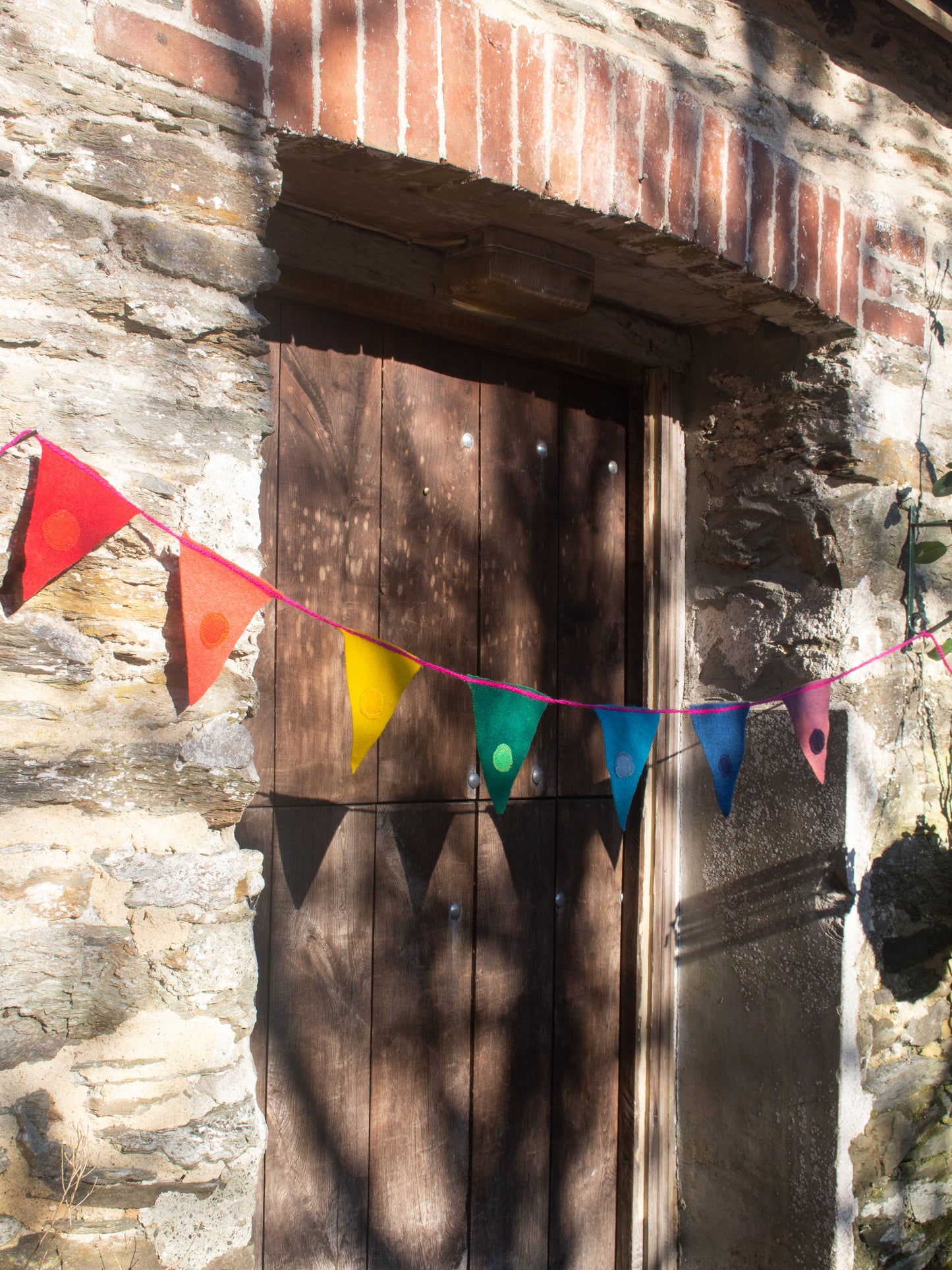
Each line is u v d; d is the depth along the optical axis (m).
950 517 2.51
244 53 1.47
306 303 1.99
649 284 2.27
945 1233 2.49
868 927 2.30
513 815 2.31
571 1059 2.41
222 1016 1.41
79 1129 1.31
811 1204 2.26
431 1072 2.16
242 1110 1.42
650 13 2.02
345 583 2.04
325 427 2.02
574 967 2.42
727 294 2.28
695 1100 2.53
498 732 1.64
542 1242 2.35
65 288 1.32
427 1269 2.14
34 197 1.30
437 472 2.19
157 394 1.39
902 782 2.39
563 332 2.32
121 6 1.36
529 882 2.34
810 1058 2.29
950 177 2.59
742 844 2.45
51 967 1.30
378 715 1.48
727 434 2.53
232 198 1.45
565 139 1.85
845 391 2.31
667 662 2.55
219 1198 1.40
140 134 1.37
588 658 2.46
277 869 1.94
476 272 2.02
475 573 2.25
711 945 2.51
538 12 1.85
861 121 2.41
